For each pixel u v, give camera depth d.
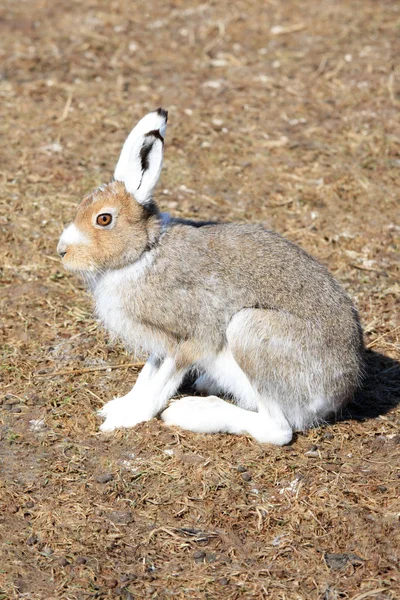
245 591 12.95
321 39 33.38
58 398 17.19
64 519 14.22
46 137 27.05
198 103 29.34
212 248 16.14
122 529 14.08
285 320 15.62
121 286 16.05
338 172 25.86
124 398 16.91
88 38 33.59
